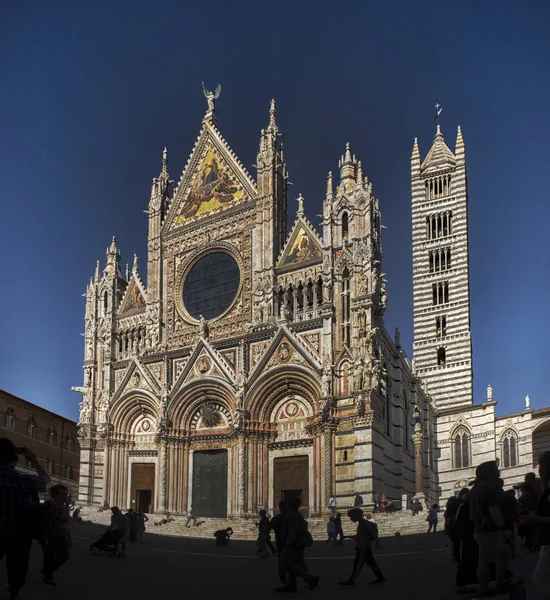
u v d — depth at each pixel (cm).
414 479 8156
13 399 8638
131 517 4978
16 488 1677
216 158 8131
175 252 8150
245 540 5800
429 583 2559
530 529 2695
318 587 2550
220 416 7388
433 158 11819
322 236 7194
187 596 2312
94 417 7950
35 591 2222
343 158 7281
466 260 11106
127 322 8231
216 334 7556
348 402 6488
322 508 6378
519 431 9381
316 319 6838
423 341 11019
